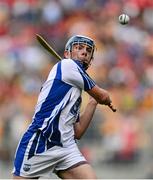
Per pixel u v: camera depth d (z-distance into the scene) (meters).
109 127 39.09
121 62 45.78
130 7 49.84
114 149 38.41
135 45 47.16
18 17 52.16
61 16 50.88
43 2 52.22
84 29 48.84
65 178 14.98
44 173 15.09
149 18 49.59
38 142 14.90
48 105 14.93
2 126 40.41
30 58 47.66
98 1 50.94
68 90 14.98
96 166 37.69
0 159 38.84
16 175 15.16
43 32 50.16
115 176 36.25
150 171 35.22
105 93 15.20
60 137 14.88
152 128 38.91
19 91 45.44
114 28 48.69
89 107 15.86
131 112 41.41
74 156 14.92
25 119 41.31
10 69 47.25
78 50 15.47
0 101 44.84
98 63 45.53
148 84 44.09
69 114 14.98
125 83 44.28
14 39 50.16
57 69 15.09
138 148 38.22
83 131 15.73
